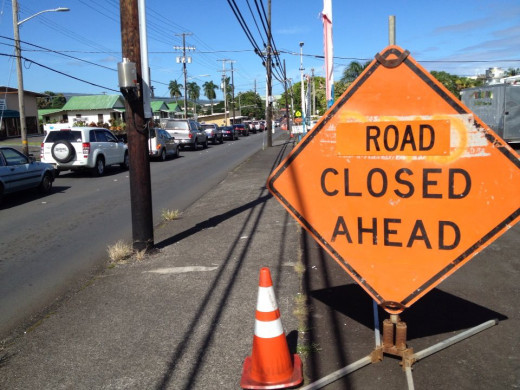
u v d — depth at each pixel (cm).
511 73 5550
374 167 322
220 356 362
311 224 339
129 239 784
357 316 416
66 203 1170
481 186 304
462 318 410
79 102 6619
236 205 996
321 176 333
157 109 7494
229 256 617
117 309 461
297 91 9919
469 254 312
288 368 320
